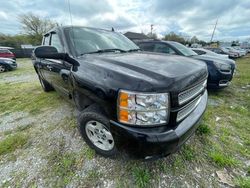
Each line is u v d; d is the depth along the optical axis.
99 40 2.73
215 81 4.28
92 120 1.91
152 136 1.42
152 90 1.40
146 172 1.84
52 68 3.00
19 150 2.31
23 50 22.50
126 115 1.48
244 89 5.16
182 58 2.27
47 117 3.23
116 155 1.93
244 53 23.25
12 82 6.92
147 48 5.34
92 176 1.84
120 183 1.74
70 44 2.39
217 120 3.08
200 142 2.37
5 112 3.63
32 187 1.74
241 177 1.83
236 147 2.30
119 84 1.51
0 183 1.81
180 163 1.99
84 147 2.28
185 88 1.57
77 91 2.04
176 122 1.55
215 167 1.95
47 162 2.06
